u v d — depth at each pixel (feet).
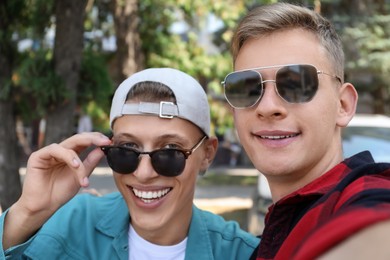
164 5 23.88
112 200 7.07
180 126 6.03
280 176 5.51
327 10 44.55
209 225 6.92
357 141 17.83
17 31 15.34
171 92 6.01
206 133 6.40
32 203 5.82
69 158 5.75
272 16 5.51
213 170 56.75
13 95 14.30
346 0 45.80
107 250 6.38
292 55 5.39
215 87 26.37
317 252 2.82
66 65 14.06
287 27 5.49
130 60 22.06
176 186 6.15
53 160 5.94
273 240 5.09
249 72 5.50
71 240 6.38
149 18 24.97
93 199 7.06
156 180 6.00
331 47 5.57
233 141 64.69
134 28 22.18
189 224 6.70
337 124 5.69
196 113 6.14
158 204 6.11
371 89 49.29
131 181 6.07
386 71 46.68
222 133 27.07
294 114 5.33
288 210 5.07
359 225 2.76
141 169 5.90
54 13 15.25
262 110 5.37
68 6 14.03
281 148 5.39
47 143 14.02
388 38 46.06
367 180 3.94
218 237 6.80
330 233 2.84
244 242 6.83
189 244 6.51
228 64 26.55
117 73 22.34
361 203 3.37
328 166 5.54
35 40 16.87
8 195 14.21
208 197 34.60
